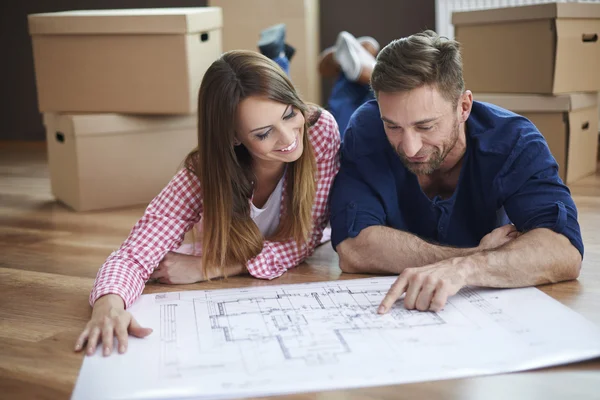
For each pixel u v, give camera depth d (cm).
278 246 179
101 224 250
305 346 123
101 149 274
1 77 495
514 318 133
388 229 166
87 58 276
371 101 183
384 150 172
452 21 308
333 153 180
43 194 312
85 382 113
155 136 284
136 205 284
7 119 502
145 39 269
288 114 153
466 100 158
